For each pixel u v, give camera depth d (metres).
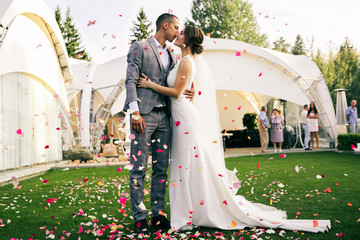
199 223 2.49
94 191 4.25
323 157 7.98
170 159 2.60
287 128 12.21
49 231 2.43
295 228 2.29
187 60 2.51
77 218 2.85
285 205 3.05
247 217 2.47
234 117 16.17
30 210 3.20
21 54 6.73
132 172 2.42
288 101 12.49
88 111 10.18
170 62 2.71
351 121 10.91
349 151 9.09
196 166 2.50
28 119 7.17
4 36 5.89
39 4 7.11
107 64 13.91
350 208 2.83
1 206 3.40
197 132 2.55
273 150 11.07
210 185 2.52
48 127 8.32
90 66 12.34
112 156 9.81
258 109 16.03
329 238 2.08
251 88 11.12
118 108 11.62
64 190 4.39
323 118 11.73
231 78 11.09
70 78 9.46
